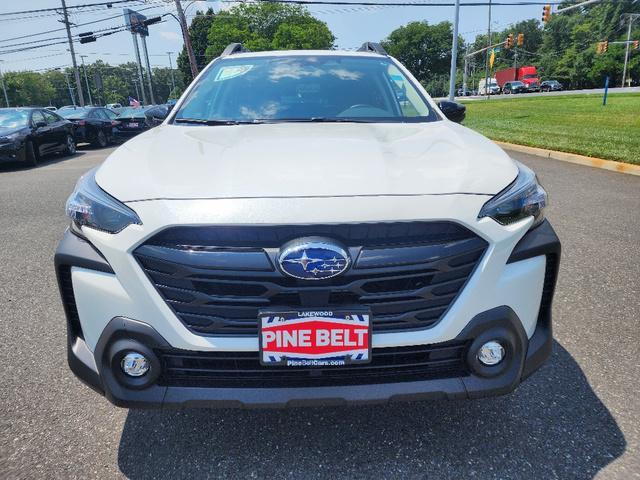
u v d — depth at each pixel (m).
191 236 1.67
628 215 5.42
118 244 1.72
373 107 2.95
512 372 1.82
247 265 1.64
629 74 66.56
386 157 1.99
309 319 1.67
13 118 11.84
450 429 2.17
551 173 7.93
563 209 5.71
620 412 2.26
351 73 3.25
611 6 82.31
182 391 1.77
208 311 1.71
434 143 2.23
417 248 1.67
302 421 2.24
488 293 1.74
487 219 1.72
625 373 2.56
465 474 1.92
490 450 2.04
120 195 1.78
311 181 1.74
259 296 1.69
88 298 1.79
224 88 3.13
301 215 1.62
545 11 25.62
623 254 4.26
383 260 1.65
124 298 1.73
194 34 69.06
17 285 3.94
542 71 90.50
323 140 2.26
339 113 2.90
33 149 11.49
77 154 14.23
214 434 2.17
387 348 1.74
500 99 38.81
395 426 2.20
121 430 2.21
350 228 1.65
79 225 1.85
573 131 12.41
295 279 1.65
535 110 21.36
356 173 1.81
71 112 16.38
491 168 1.92
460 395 1.79
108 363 1.78
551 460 1.98
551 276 1.95
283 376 1.77
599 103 24.31
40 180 9.13
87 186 1.96
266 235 1.65
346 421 2.24
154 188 1.77
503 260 1.76
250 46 59.28
